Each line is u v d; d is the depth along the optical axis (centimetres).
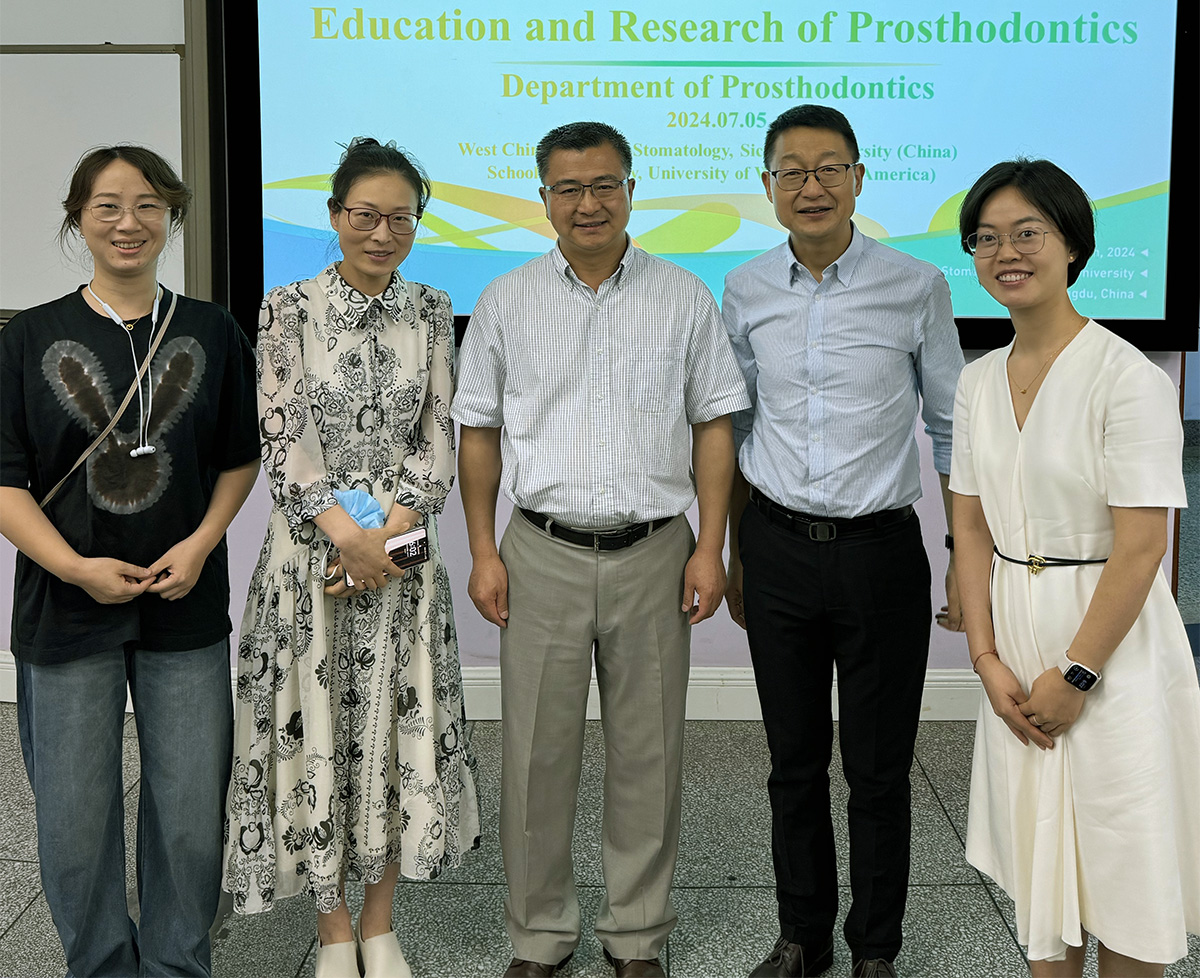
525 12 303
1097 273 307
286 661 189
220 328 185
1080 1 297
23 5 312
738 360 206
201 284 316
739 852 249
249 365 193
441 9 303
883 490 190
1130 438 149
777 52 302
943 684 327
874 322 190
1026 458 161
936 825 261
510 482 195
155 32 312
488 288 198
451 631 201
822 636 197
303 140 308
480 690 331
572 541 192
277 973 207
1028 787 165
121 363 173
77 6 311
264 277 313
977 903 227
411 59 305
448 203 310
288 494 184
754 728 323
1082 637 153
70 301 175
